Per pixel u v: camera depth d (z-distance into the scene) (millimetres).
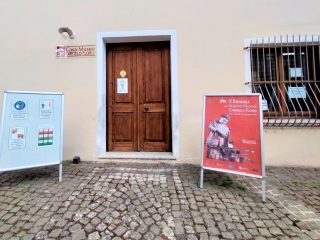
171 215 2590
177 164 4285
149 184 3352
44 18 4453
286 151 4258
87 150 4418
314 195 3117
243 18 4277
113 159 4363
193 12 4301
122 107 4613
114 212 2621
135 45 4594
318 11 4223
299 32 4238
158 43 4566
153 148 4602
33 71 4473
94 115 4402
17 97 3281
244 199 2973
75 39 4418
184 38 4312
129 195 3002
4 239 2201
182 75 4316
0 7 4512
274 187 3357
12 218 2504
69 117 4438
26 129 3311
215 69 4293
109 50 4598
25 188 3191
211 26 4297
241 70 4277
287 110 4285
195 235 2279
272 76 4332
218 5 4289
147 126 4598
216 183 3445
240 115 3105
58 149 3486
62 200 2859
